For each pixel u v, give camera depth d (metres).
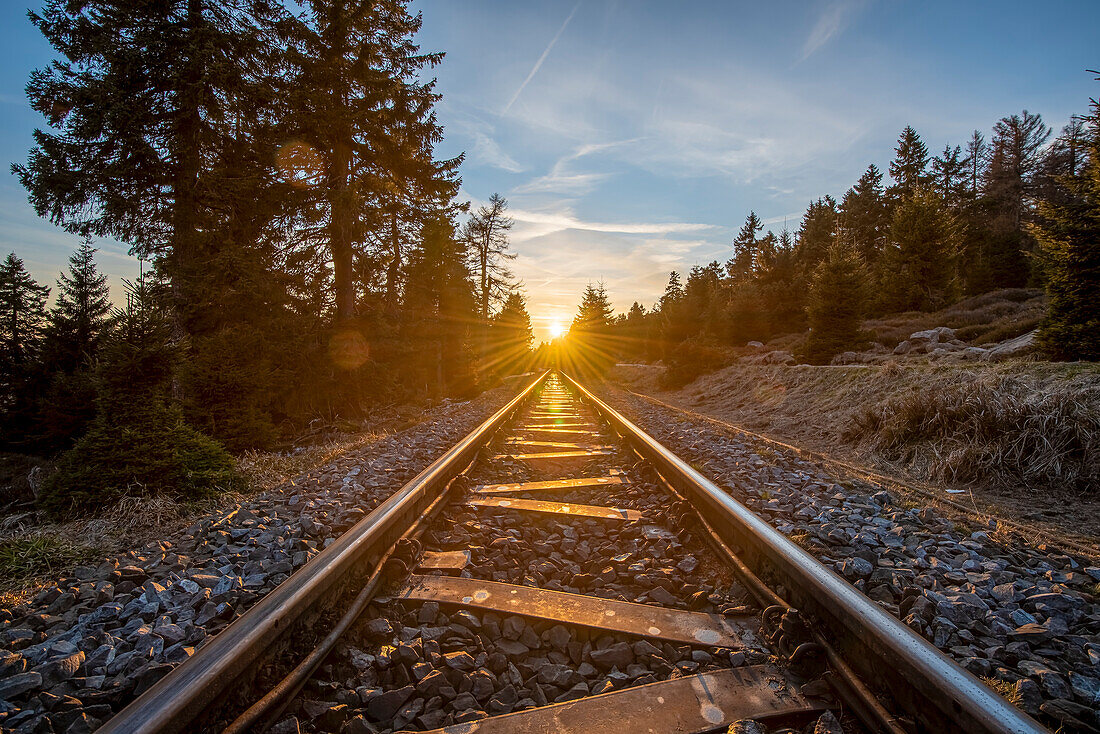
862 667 1.86
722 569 2.97
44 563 3.12
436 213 17.22
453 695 1.96
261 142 11.78
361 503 4.28
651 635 2.28
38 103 9.52
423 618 2.48
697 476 3.88
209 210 10.77
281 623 1.92
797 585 2.31
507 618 2.46
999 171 48.00
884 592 2.55
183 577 2.84
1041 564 3.08
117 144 9.78
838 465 5.85
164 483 4.55
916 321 20.88
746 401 12.87
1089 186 7.92
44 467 8.55
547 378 29.47
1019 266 26.80
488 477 5.34
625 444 6.96
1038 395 5.80
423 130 14.61
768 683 1.93
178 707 1.41
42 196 9.55
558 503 4.32
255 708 1.65
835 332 16.59
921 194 27.41
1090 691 1.82
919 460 6.07
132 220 10.39
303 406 11.16
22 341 17.52
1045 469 5.02
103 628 2.32
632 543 3.49
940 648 2.09
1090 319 7.39
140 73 9.95
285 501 4.45
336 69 12.80
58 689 1.87
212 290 9.80
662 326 30.92
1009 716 1.33
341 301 13.19
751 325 29.86
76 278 16.12
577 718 1.77
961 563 3.00
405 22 14.33
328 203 13.17
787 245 55.94
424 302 17.27
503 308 37.00
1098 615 2.42
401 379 15.78
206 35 10.09
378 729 1.81
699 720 1.75
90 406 10.91
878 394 8.83
